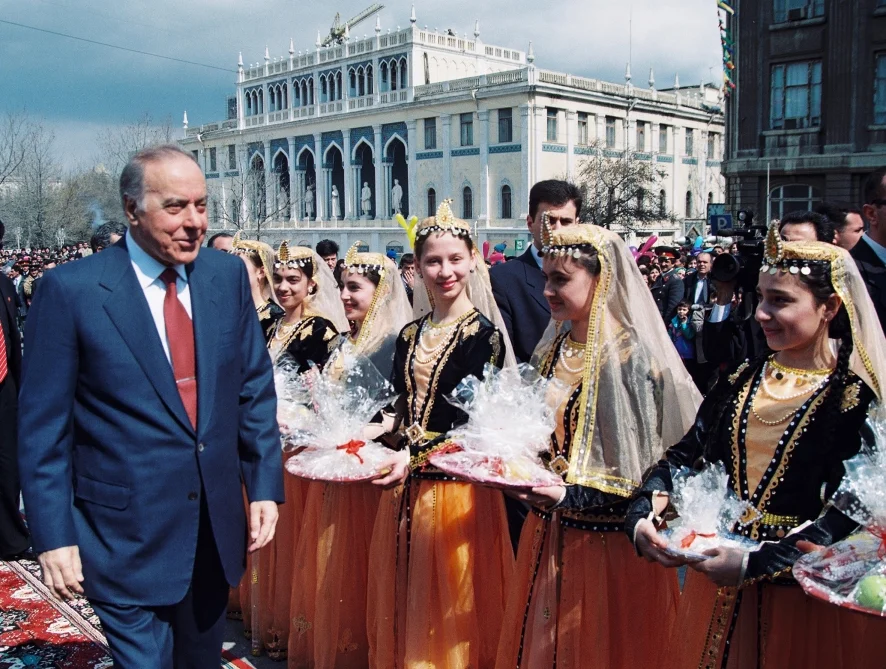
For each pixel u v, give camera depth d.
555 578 2.93
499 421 2.89
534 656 2.93
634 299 2.93
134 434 2.62
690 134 44.19
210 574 2.79
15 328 5.70
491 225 36.88
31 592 5.09
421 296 3.91
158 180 2.56
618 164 34.41
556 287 2.96
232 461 2.82
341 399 3.58
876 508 2.15
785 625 2.40
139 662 2.60
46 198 40.94
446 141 38.25
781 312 2.39
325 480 3.26
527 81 34.72
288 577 4.11
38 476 2.57
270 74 47.31
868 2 19.84
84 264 2.70
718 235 9.27
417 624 3.33
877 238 4.12
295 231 45.69
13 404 5.62
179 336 2.73
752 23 21.58
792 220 3.98
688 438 2.72
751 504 2.47
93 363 2.62
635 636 2.90
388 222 41.19
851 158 20.30
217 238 6.31
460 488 3.37
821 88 20.70
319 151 44.56
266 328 4.77
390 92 40.59
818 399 2.39
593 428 2.87
